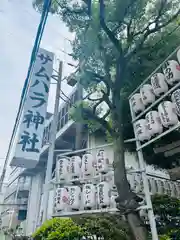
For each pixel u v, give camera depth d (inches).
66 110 464.8
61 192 153.8
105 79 180.4
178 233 140.9
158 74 127.6
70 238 158.9
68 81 278.1
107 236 142.9
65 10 188.4
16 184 729.6
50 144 242.8
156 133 126.2
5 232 623.2
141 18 191.5
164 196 157.6
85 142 354.0
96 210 134.0
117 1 178.1
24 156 209.6
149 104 136.3
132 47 198.8
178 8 184.4
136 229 111.3
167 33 196.5
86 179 154.0
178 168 159.6
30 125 228.2
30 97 244.8
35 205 568.4
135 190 142.9
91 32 189.0
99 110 226.8
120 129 147.7
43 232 174.4
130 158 246.4
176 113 114.1
